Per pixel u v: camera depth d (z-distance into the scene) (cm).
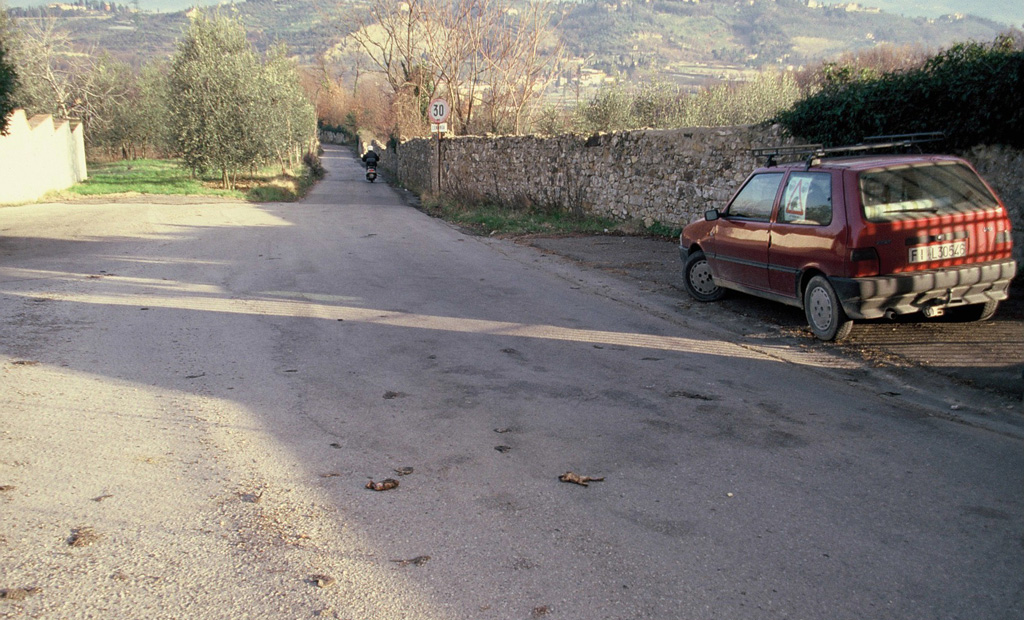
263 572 299
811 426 472
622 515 350
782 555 313
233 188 3028
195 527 335
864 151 1025
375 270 1120
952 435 456
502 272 1120
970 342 650
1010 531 333
